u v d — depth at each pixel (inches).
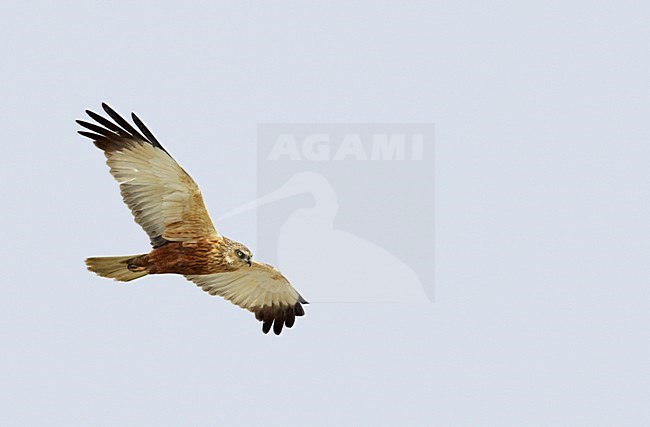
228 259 651.5
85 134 626.2
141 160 626.2
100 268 639.1
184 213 636.7
